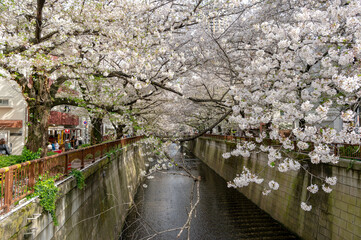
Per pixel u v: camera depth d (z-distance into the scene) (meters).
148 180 21.61
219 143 26.08
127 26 7.56
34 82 6.92
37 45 5.70
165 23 7.76
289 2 8.12
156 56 7.55
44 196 4.67
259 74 6.90
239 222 12.36
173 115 17.38
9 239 3.51
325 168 9.04
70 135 23.81
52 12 7.03
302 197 10.30
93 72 7.22
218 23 8.07
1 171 3.70
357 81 4.34
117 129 16.22
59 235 5.30
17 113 14.72
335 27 4.95
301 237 10.07
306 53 5.58
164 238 10.70
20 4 6.55
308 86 6.69
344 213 7.98
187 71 9.80
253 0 8.12
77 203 6.55
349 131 5.66
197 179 4.36
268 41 6.32
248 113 6.79
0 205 3.71
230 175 20.70
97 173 8.80
